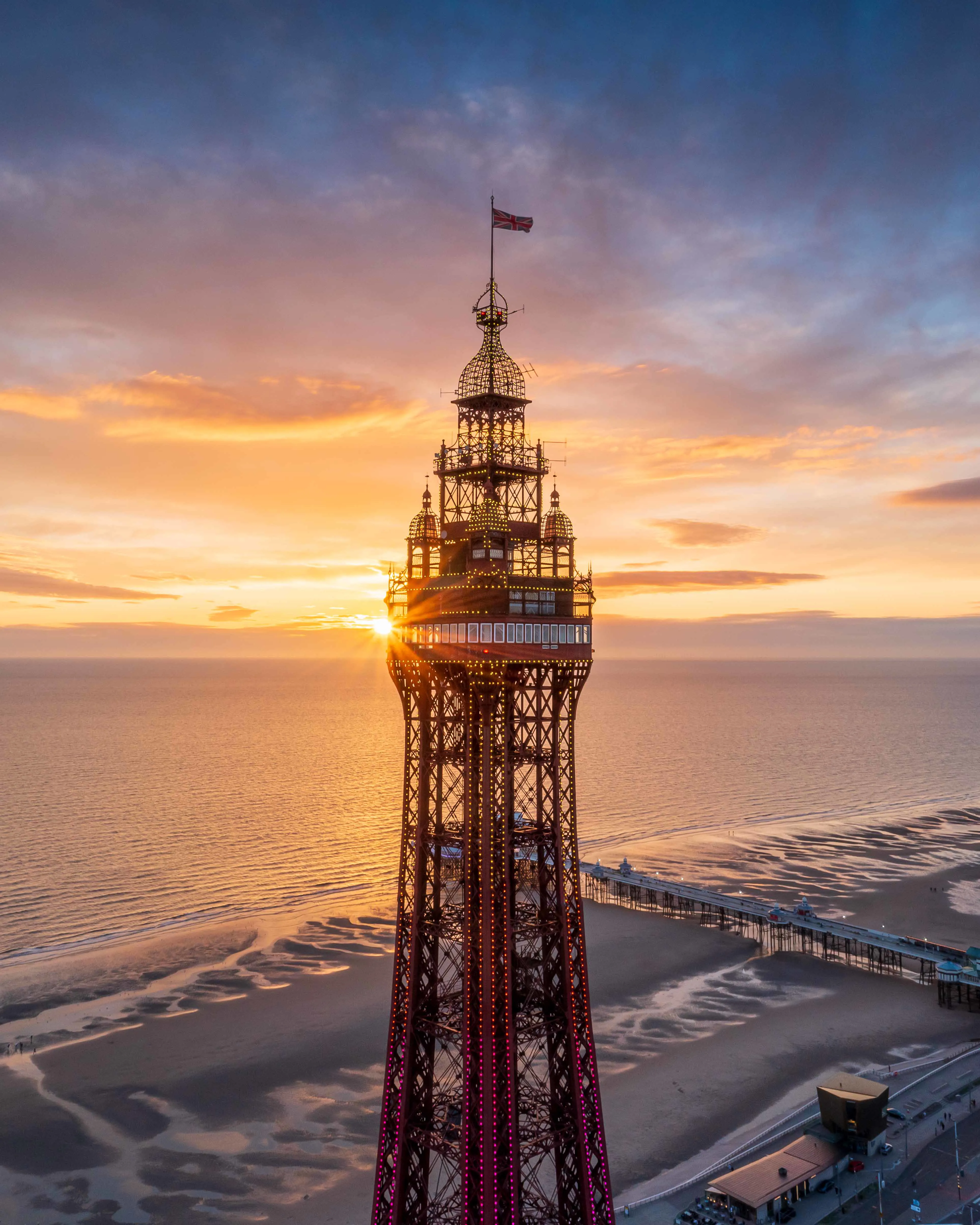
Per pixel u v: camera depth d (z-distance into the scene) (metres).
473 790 51.59
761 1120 98.69
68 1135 94.62
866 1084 95.25
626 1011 128.50
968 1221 80.88
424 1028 53.06
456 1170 82.19
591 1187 51.97
